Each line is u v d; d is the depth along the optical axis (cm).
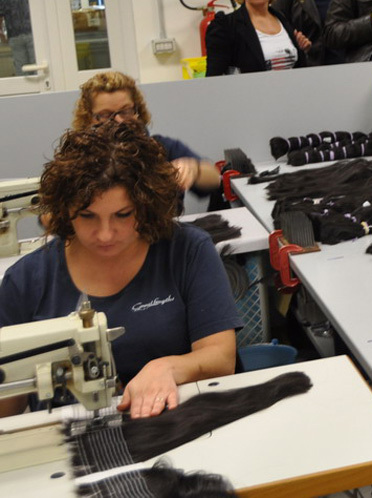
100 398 121
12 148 347
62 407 134
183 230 155
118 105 261
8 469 113
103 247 137
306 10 432
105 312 149
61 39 552
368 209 235
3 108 340
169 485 103
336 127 371
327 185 288
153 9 548
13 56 551
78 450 117
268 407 123
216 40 374
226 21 371
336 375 132
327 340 235
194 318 151
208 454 111
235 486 102
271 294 280
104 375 118
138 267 151
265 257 247
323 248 218
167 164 145
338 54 445
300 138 355
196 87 354
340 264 201
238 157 335
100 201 130
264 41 375
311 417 119
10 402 150
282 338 278
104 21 553
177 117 358
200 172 257
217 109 359
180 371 139
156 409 127
